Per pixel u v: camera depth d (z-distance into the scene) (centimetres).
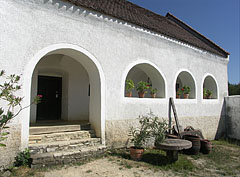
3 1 432
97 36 588
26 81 451
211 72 1030
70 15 535
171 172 471
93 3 623
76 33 542
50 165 442
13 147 425
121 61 642
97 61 580
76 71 821
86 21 566
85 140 544
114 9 711
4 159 412
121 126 626
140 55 701
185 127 841
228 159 628
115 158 536
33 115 711
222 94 1090
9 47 433
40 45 478
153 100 728
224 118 1082
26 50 456
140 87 712
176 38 834
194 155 649
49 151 477
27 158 430
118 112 622
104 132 584
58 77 852
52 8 504
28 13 466
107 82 600
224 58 1132
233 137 1034
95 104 606
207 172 493
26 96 450
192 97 923
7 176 379
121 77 637
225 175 480
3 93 358
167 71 794
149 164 512
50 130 537
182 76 947
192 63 918
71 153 477
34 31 471
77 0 557
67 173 414
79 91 829
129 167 474
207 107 973
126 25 667
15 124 431
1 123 356
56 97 843
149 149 663
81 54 561
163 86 779
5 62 425
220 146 832
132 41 680
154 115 720
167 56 801
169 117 779
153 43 751
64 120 798
